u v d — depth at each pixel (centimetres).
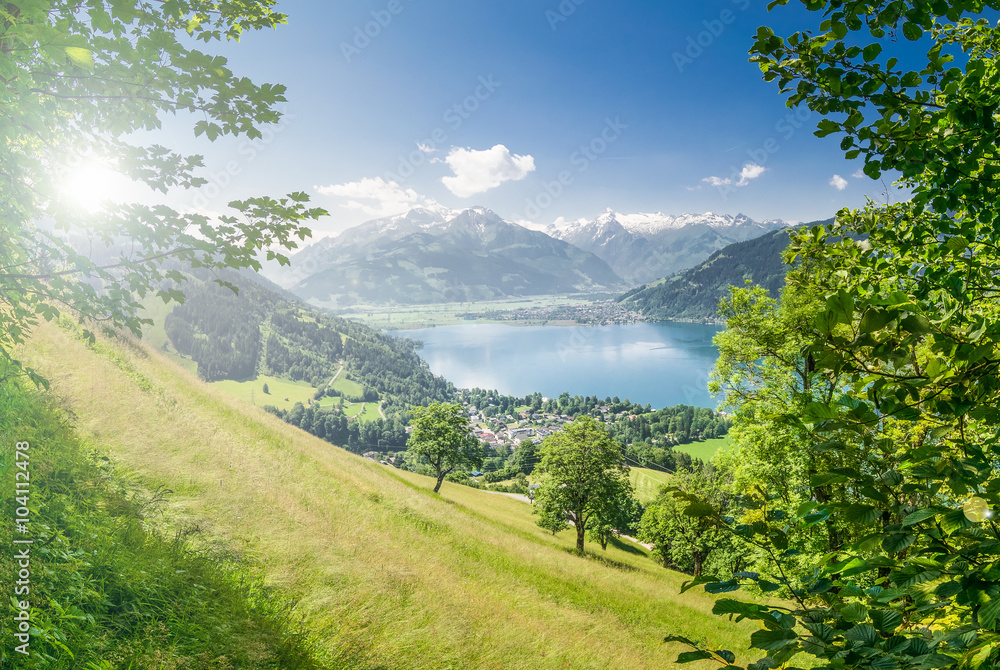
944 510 150
